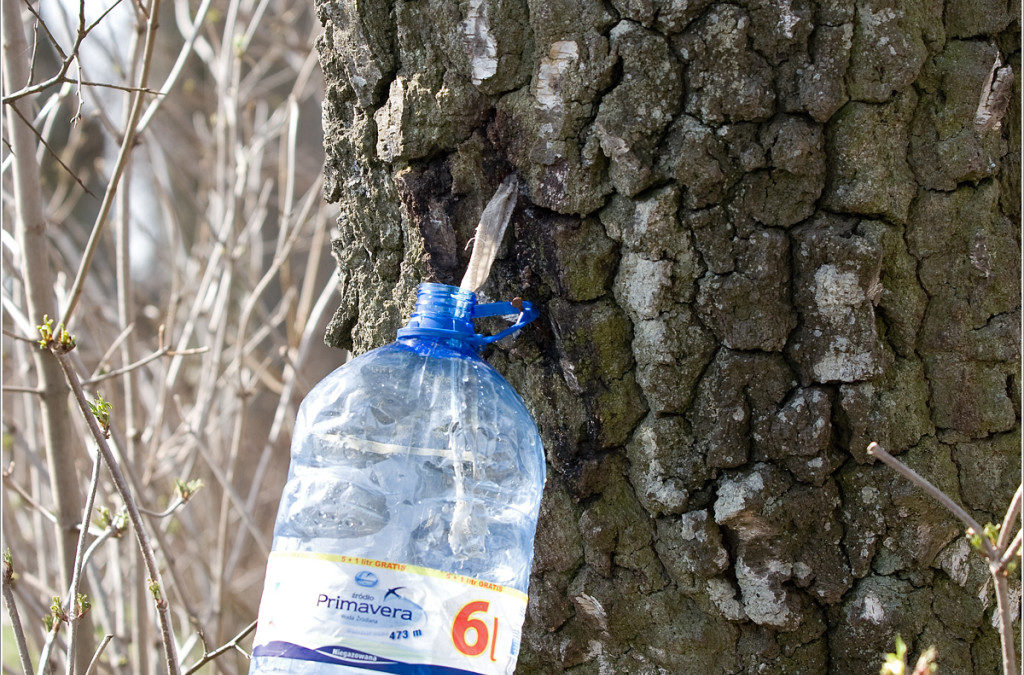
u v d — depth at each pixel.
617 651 1.56
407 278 1.62
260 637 1.34
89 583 2.73
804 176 1.45
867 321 1.46
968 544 1.50
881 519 1.48
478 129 1.53
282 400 3.17
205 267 3.64
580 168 1.49
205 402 2.96
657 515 1.53
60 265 3.09
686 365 1.50
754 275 1.47
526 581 1.47
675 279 1.48
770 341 1.48
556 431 1.54
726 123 1.45
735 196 1.47
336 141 1.67
